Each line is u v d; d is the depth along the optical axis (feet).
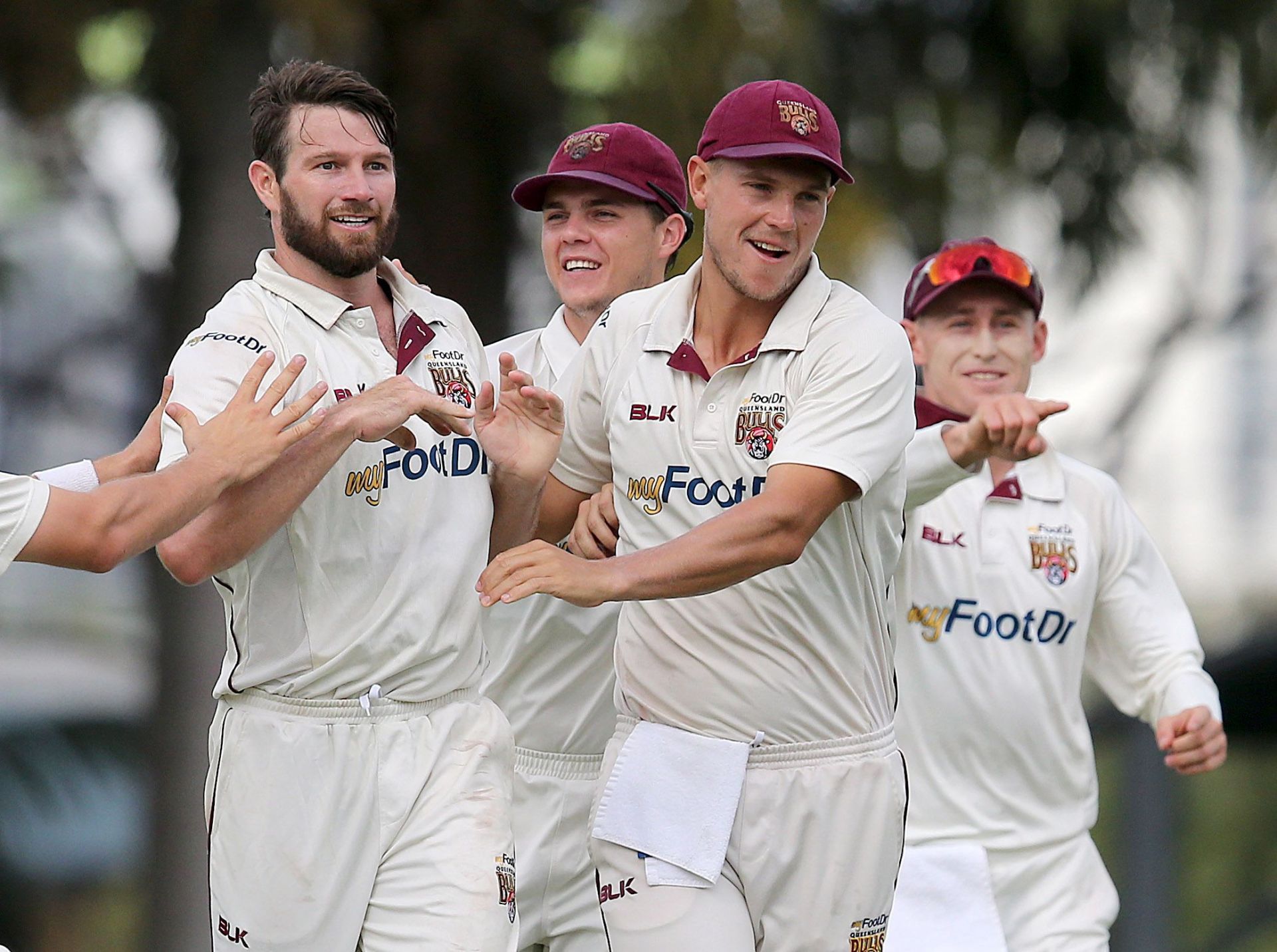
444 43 99.76
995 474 58.13
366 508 45.70
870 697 48.44
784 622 46.83
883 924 48.65
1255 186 135.03
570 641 56.85
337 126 45.98
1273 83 118.21
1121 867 107.96
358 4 96.78
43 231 130.41
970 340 59.47
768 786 47.32
